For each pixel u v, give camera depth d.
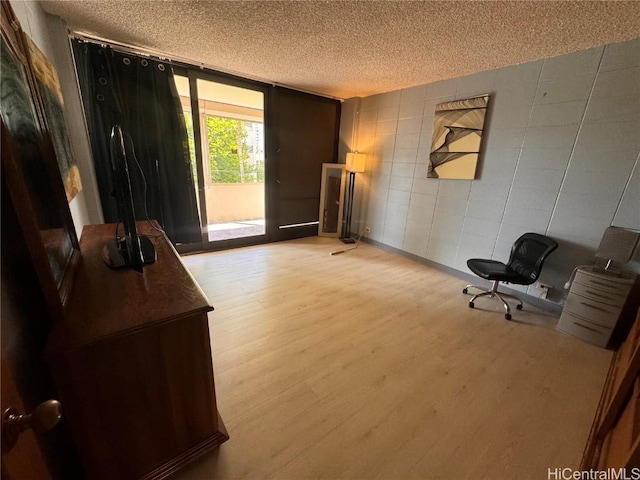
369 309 2.54
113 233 1.77
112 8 1.94
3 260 0.68
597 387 1.71
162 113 3.01
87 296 1.01
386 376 1.73
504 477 1.20
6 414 0.47
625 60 2.06
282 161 4.24
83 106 2.56
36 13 1.79
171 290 1.08
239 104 4.82
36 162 0.96
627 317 2.09
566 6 1.66
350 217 4.69
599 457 1.20
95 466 0.95
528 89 2.59
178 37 2.40
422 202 3.70
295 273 3.28
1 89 0.78
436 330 2.25
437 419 1.45
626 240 1.99
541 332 2.27
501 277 2.43
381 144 4.15
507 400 1.59
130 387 0.93
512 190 2.80
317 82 3.63
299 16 1.96
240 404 1.49
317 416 1.44
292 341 2.03
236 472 1.16
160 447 1.07
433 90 3.39
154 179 3.08
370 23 2.00
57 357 0.78
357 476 1.17
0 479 0.42
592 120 2.25
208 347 1.06
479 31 2.04
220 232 4.80
